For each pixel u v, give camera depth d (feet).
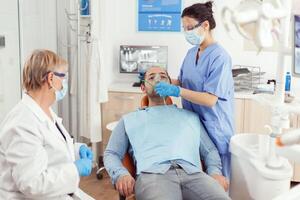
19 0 9.33
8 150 4.55
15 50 9.32
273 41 3.47
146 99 7.82
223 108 7.21
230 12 3.02
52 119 5.26
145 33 11.83
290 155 3.53
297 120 8.58
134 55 11.44
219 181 6.61
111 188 10.23
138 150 6.91
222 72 7.04
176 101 9.04
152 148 6.89
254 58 11.32
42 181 4.55
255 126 10.21
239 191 6.51
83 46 10.89
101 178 10.75
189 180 6.48
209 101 6.97
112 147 7.11
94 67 10.43
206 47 7.28
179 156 6.77
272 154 5.77
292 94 9.50
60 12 11.46
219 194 6.16
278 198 3.66
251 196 6.14
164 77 7.56
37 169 4.54
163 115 7.30
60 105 11.96
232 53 11.35
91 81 10.48
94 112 10.63
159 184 6.29
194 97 6.99
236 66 11.43
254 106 10.09
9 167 4.66
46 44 10.97
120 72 11.61
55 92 5.02
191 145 7.02
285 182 5.69
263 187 5.77
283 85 5.07
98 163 11.14
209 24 7.13
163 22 11.63
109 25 10.98
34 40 10.33
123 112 10.98
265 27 3.00
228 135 7.30
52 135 4.95
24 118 4.72
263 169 5.76
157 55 11.36
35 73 4.86
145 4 11.61
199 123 7.34
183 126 7.15
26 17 9.82
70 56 11.60
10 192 4.70
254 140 6.66
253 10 3.01
